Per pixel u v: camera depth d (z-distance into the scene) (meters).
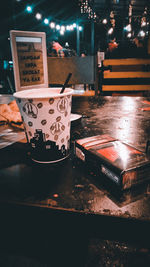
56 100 0.28
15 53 0.45
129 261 0.20
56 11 5.02
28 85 0.50
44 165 0.31
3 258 0.27
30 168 0.31
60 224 0.23
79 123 0.52
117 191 0.24
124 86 1.89
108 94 1.94
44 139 0.29
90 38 5.84
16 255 0.27
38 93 0.35
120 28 6.16
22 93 0.32
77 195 0.24
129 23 5.52
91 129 0.48
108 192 0.24
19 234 0.26
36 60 0.51
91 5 4.78
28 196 0.24
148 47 2.11
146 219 0.20
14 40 0.44
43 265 0.26
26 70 0.49
